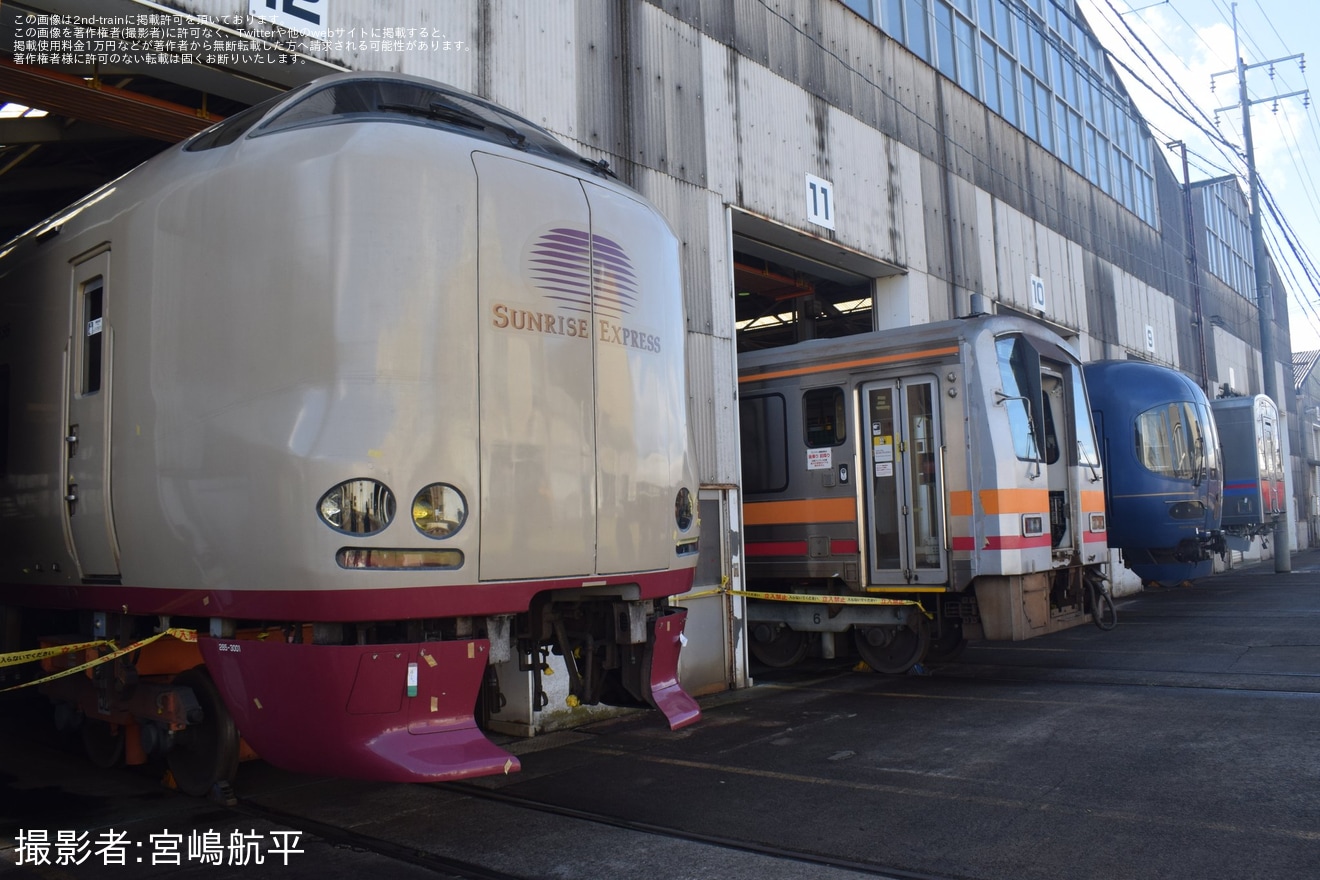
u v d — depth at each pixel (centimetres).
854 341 968
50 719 803
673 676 538
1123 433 1498
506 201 468
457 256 445
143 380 480
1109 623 1024
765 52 1109
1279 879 396
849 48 1273
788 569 996
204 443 443
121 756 599
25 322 607
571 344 483
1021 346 930
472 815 527
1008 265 1641
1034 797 520
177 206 479
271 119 477
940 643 1010
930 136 1445
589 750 686
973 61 1639
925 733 692
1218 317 2956
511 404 455
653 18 952
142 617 520
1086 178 2045
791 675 1026
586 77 870
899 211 1335
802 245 1184
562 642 523
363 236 427
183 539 450
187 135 761
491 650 451
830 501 970
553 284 480
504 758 424
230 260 449
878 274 1338
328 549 405
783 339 1767
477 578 436
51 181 1027
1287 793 509
